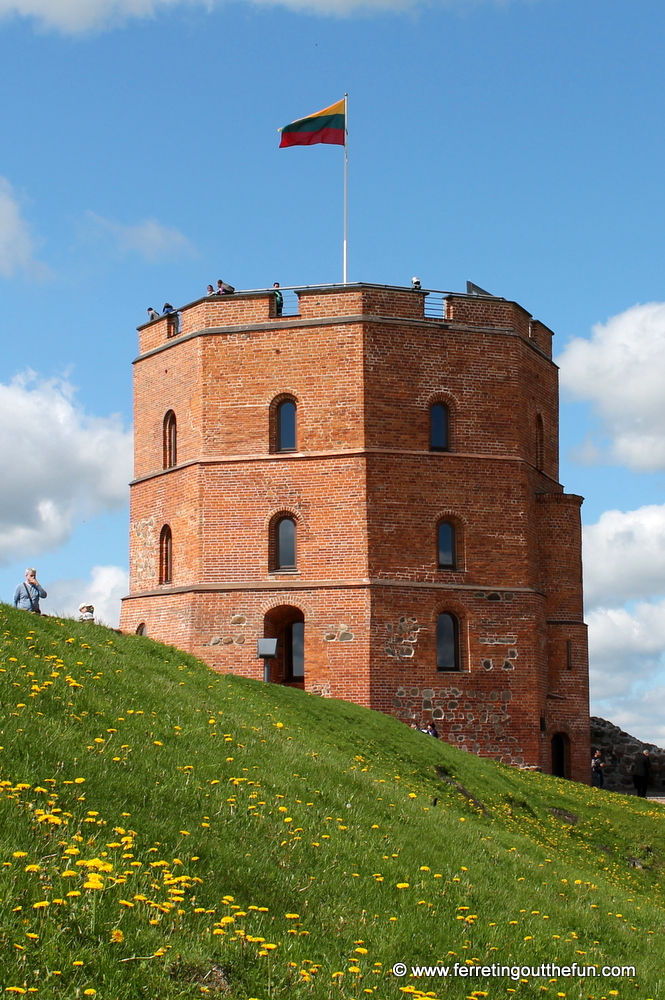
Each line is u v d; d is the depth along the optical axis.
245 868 13.54
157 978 9.74
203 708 21.05
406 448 41.91
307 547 41.69
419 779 29.36
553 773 44.28
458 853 18.16
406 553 41.41
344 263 44.66
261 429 42.62
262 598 41.75
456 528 42.41
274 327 42.75
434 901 15.13
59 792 13.35
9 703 15.96
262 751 19.47
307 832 15.80
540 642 43.38
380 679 40.47
